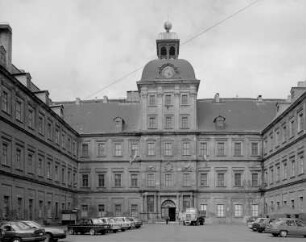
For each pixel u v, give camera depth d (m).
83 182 97.62
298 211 65.88
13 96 57.56
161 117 96.75
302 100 66.94
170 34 101.06
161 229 68.69
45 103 72.06
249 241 42.75
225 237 48.84
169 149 96.44
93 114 102.25
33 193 65.81
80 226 55.78
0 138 53.00
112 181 97.12
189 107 97.00
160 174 95.56
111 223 59.19
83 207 96.88
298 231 50.84
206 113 100.56
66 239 46.12
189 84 97.19
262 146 96.50
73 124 100.56
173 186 95.25
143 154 96.19
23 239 37.81
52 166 76.69
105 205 96.56
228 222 94.44
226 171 96.06
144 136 96.56
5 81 54.66
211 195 95.50
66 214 76.06
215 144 96.75
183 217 86.56
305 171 66.12
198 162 96.38
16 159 58.84
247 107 102.00
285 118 77.31
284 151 78.12
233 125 98.06
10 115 56.44
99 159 97.62
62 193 84.00
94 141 98.44
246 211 94.88
